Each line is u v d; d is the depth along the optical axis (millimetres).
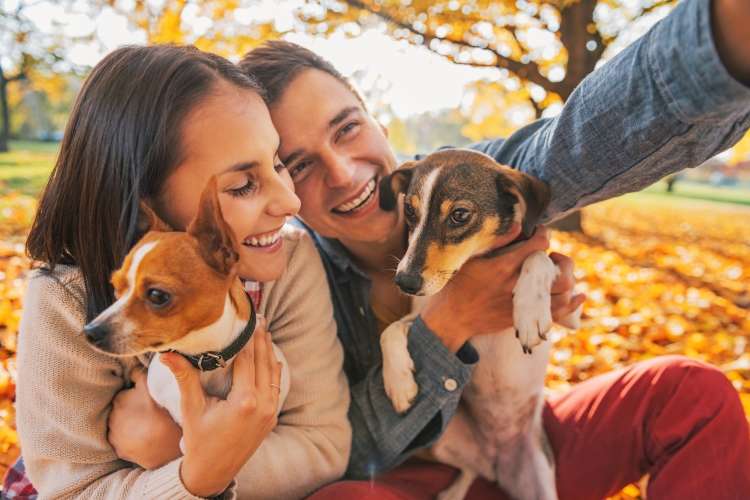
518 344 723
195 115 520
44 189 558
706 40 387
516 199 657
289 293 631
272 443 585
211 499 514
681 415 646
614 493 716
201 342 491
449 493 757
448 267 650
